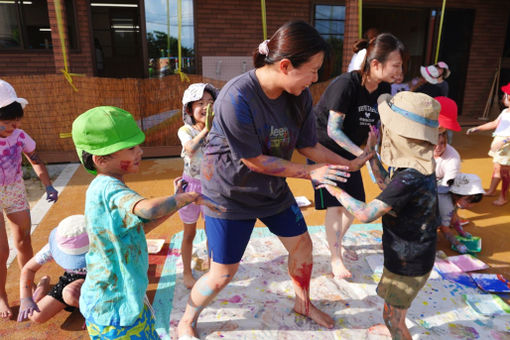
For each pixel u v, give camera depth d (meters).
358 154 2.59
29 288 2.31
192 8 8.77
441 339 2.30
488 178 5.61
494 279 2.94
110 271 1.62
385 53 2.47
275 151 2.07
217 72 9.02
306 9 9.41
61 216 4.17
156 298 2.73
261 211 2.12
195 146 2.53
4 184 2.49
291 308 2.62
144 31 8.81
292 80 1.77
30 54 8.13
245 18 9.08
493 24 10.49
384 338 2.33
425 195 1.94
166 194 4.91
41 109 6.04
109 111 1.56
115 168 1.64
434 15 10.47
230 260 2.15
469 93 10.84
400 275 2.03
